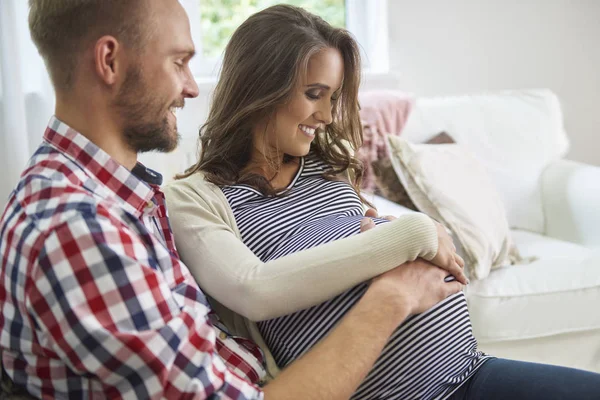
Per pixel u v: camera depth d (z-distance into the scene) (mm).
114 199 936
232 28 2803
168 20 932
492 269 1979
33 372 854
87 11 882
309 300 1037
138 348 798
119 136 948
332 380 942
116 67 902
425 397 1167
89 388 843
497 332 1916
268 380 1146
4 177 1966
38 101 2070
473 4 3023
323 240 1157
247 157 1350
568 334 1992
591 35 3258
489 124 2492
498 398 1194
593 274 1979
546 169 2520
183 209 1182
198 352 858
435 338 1131
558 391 1155
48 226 800
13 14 1910
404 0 2910
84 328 781
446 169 2086
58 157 902
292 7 1302
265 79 1251
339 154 1429
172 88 942
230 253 1096
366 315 1009
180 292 942
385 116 2303
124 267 814
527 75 3180
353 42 1297
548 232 2475
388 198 2139
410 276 1080
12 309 840
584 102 3312
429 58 2998
